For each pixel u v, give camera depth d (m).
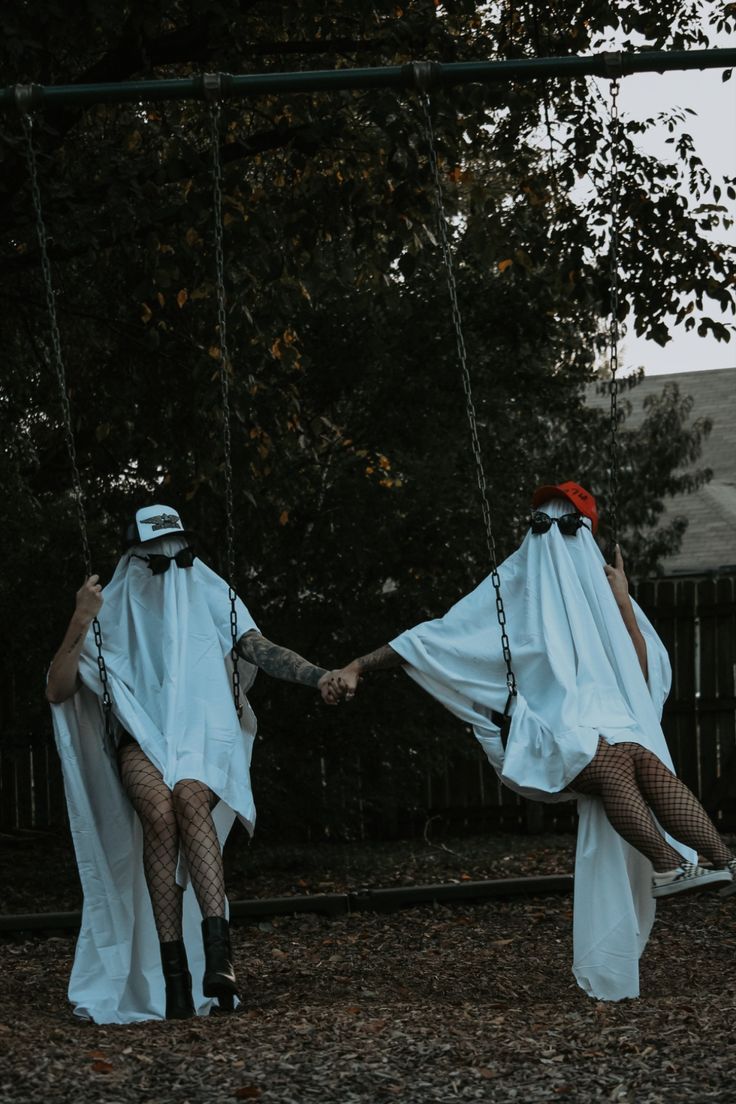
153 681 4.92
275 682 10.44
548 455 12.73
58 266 9.95
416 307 11.14
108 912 4.79
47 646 10.13
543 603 5.05
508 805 11.63
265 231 8.37
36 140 7.39
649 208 9.17
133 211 7.71
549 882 7.52
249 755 5.09
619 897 4.70
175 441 10.09
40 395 11.11
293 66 9.27
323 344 11.06
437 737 10.78
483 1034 3.93
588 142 9.12
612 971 4.66
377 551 10.70
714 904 7.23
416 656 5.04
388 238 9.76
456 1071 3.46
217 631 5.04
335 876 9.29
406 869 9.41
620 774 4.67
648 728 4.86
